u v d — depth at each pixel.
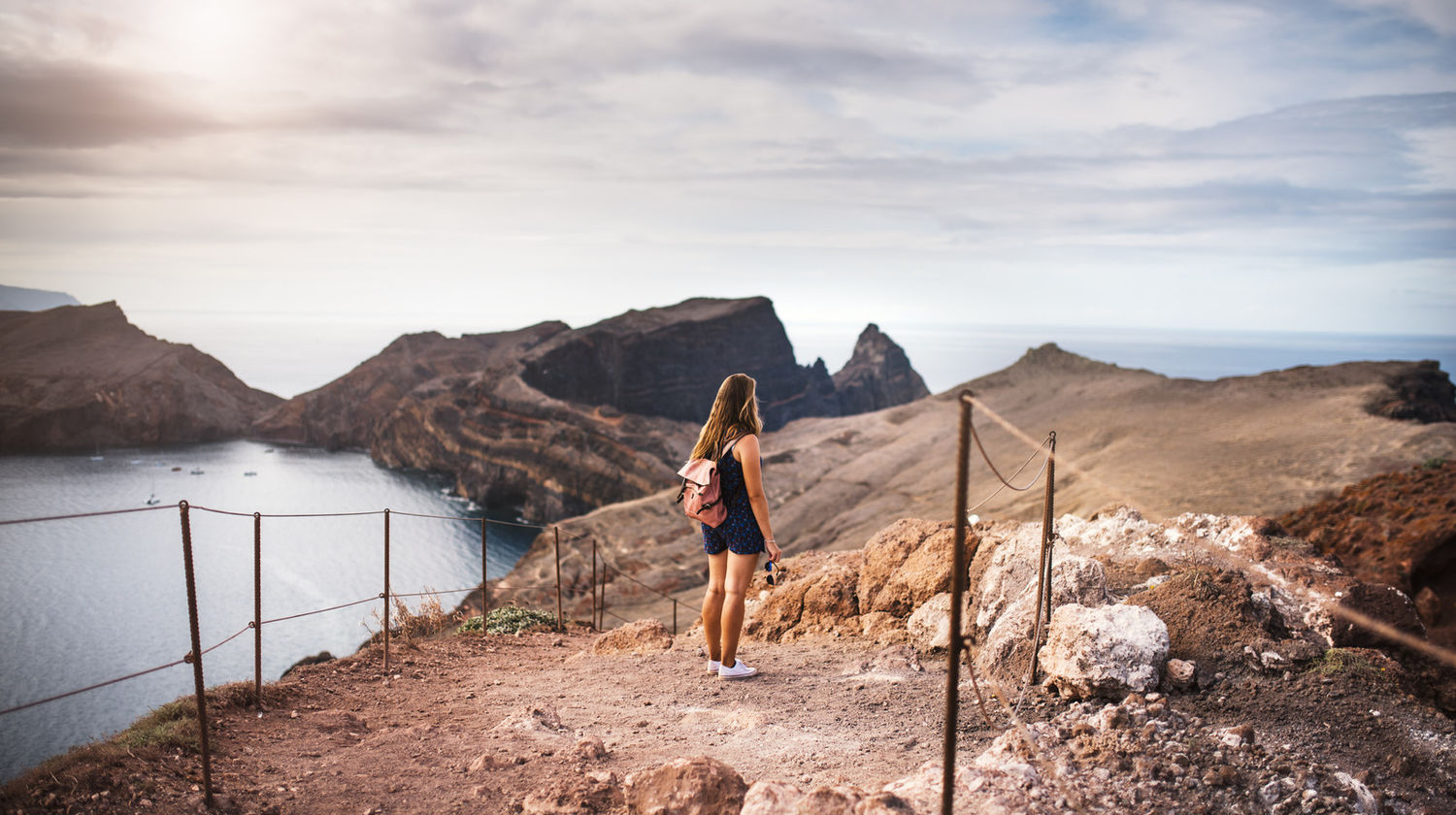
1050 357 151.25
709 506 5.64
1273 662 4.60
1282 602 5.27
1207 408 91.38
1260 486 47.94
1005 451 100.75
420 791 3.88
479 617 10.16
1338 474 47.22
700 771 3.43
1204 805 3.32
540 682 6.39
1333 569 5.73
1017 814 3.01
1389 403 71.75
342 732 4.95
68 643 86.75
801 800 3.06
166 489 191.50
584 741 4.34
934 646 6.28
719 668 5.97
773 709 5.16
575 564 76.25
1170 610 5.06
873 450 121.69
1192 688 4.46
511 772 4.10
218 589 110.06
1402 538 13.58
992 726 4.48
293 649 87.12
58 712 68.19
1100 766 3.62
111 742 4.19
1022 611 5.27
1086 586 5.15
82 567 120.25
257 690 5.31
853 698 5.33
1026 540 6.20
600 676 6.45
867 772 3.88
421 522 162.75
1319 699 4.33
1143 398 106.19
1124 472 60.50
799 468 115.38
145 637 89.19
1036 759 3.64
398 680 6.50
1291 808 3.33
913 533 7.53
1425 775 3.79
